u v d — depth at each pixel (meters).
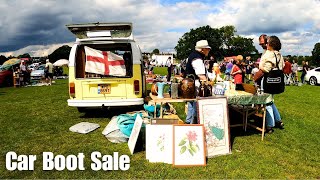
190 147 4.82
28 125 7.58
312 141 6.10
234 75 10.04
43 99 12.83
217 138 5.21
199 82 6.16
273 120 6.56
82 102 7.77
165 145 4.99
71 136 6.46
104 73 7.76
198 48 6.16
